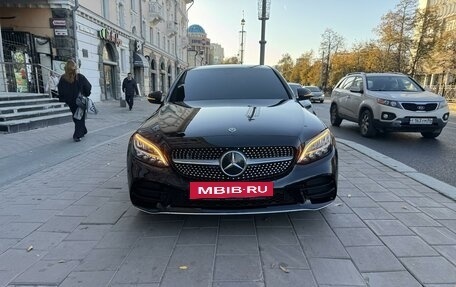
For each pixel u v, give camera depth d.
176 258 2.67
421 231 3.08
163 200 2.94
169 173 2.91
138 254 2.74
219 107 3.73
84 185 4.53
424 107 7.98
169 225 3.25
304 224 3.24
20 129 9.05
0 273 2.49
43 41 16.36
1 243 2.94
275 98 4.20
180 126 3.18
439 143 8.11
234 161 2.83
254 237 3.00
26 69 15.29
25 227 3.24
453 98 34.31
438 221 3.29
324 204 3.01
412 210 3.56
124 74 25.62
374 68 34.84
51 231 3.16
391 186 4.36
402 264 2.56
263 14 11.75
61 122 10.93
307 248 2.80
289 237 2.99
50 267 2.57
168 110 3.81
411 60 30.78
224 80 4.57
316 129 3.18
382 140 8.55
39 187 4.45
